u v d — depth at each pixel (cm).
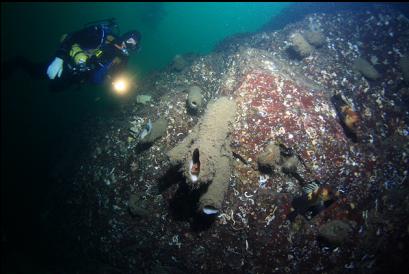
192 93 460
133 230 420
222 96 425
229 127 382
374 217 373
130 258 416
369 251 361
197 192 384
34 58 1622
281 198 369
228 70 473
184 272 384
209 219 377
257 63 446
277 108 396
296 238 359
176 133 448
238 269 363
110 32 437
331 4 878
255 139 381
